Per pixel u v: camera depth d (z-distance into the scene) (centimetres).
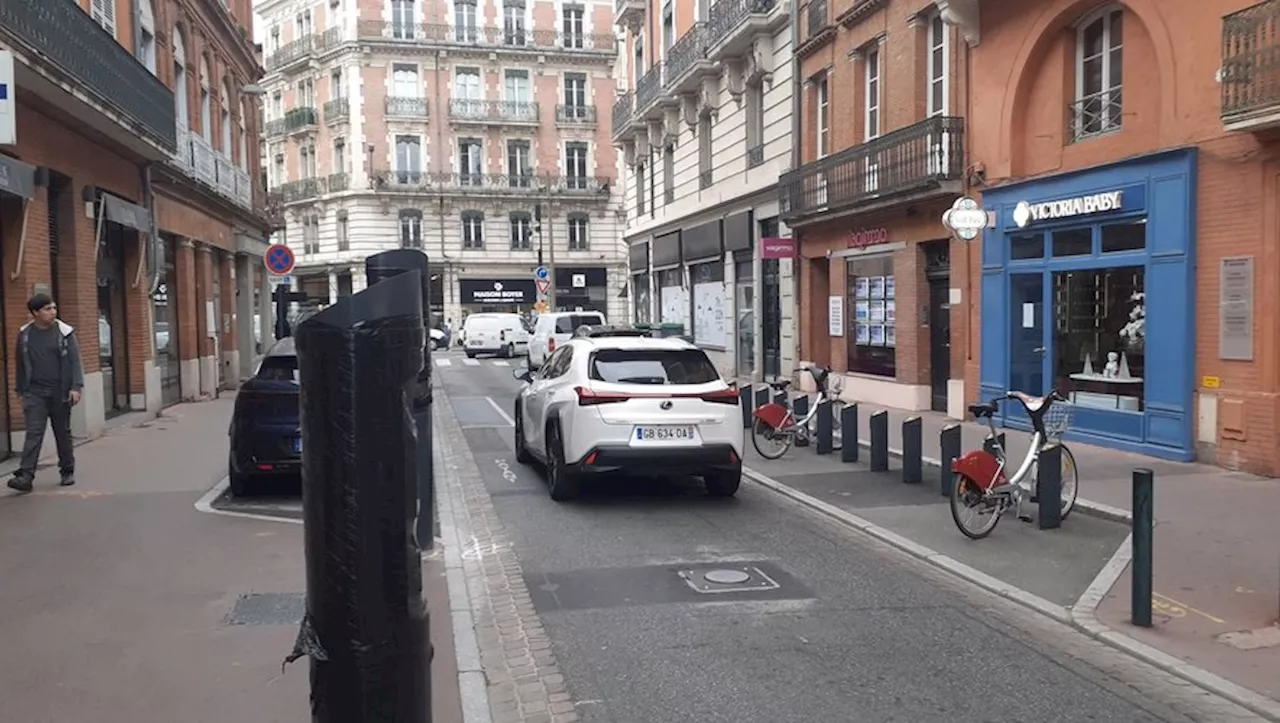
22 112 1174
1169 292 1093
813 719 452
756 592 659
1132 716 456
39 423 955
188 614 573
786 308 2148
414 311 260
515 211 5622
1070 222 1251
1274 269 978
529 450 1151
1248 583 651
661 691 486
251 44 2784
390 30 5384
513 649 548
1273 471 982
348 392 250
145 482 1021
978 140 1437
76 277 1345
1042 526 836
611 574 704
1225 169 1026
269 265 1961
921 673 511
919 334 1641
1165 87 1098
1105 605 617
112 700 447
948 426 990
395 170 5428
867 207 1695
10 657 502
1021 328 1368
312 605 259
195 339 2077
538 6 5622
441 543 781
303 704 442
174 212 1919
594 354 966
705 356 992
